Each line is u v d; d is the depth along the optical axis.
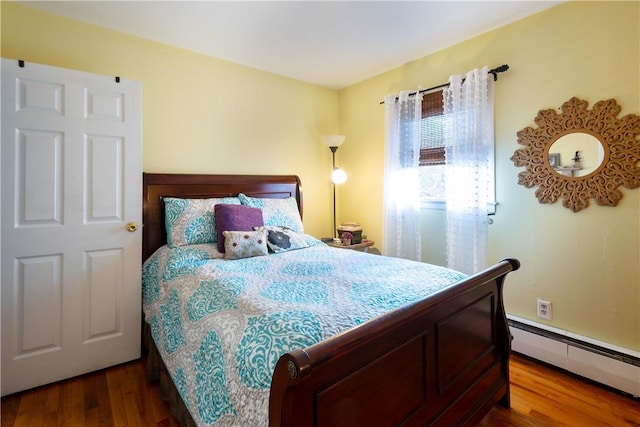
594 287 2.03
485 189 2.38
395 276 1.71
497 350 1.71
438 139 2.76
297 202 3.31
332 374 0.94
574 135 2.06
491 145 2.41
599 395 1.84
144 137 2.51
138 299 2.20
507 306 2.41
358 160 3.50
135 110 2.13
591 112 1.98
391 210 2.99
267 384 0.95
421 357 1.25
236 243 2.17
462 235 2.48
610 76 1.92
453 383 1.39
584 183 2.03
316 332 1.06
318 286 1.54
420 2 2.08
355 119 3.51
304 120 3.45
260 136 3.14
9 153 1.78
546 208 2.20
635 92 1.85
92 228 2.02
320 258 2.18
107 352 2.10
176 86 2.65
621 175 1.90
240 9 2.13
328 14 2.20
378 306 1.29
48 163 1.88
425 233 2.90
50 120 1.87
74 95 1.94
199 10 2.13
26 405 1.75
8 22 2.01
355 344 0.90
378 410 1.08
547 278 2.21
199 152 2.78
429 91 2.79
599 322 2.02
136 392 1.87
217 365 1.19
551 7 2.13
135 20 2.25
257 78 3.10
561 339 2.07
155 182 2.48
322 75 3.29
